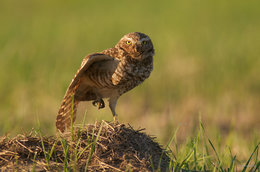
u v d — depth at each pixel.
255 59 19.58
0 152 6.72
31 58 19.27
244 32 25.06
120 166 6.64
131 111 14.34
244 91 15.89
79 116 10.32
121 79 8.44
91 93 8.86
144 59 8.59
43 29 26.67
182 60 19.00
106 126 7.26
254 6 33.03
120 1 37.31
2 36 23.75
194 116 13.46
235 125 13.12
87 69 8.34
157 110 14.55
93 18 30.58
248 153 9.80
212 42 22.56
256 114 14.05
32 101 14.01
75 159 6.52
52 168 6.50
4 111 13.47
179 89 16.06
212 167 7.76
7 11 34.84
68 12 33.91
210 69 18.06
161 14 31.55
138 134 7.36
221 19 29.34
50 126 11.25
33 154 6.79
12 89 15.37
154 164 6.89
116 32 25.34
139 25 27.58
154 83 16.67
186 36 24.00
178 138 10.98
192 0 35.91
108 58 8.07
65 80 16.08
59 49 21.09
